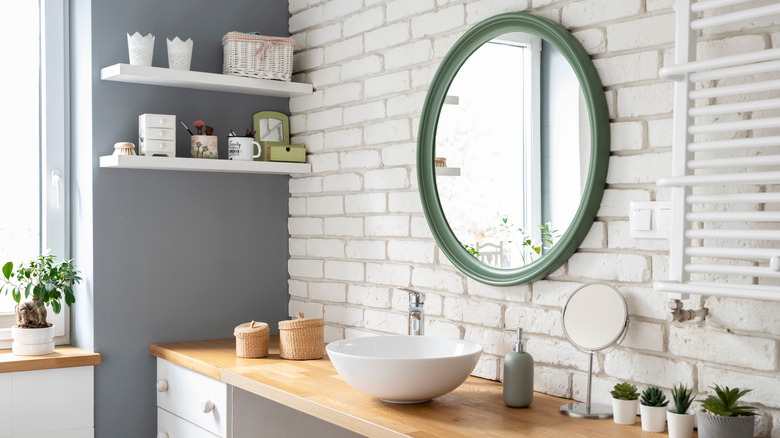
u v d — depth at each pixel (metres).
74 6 3.07
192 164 2.90
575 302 2.02
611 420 1.88
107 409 2.96
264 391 2.26
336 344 2.21
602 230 2.04
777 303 1.68
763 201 1.54
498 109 2.31
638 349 1.96
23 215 3.06
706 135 1.79
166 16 3.07
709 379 1.80
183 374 2.79
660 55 1.90
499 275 2.30
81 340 3.03
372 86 2.86
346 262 3.01
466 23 2.46
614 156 2.01
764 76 1.69
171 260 3.09
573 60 2.06
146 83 3.00
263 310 3.32
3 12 3.02
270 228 3.34
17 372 2.75
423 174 2.59
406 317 2.71
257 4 3.29
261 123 3.26
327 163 3.11
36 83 3.09
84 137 2.98
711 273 1.75
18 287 2.90
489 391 2.21
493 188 2.32
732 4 1.58
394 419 1.87
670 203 1.87
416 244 2.67
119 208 2.97
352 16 2.96
